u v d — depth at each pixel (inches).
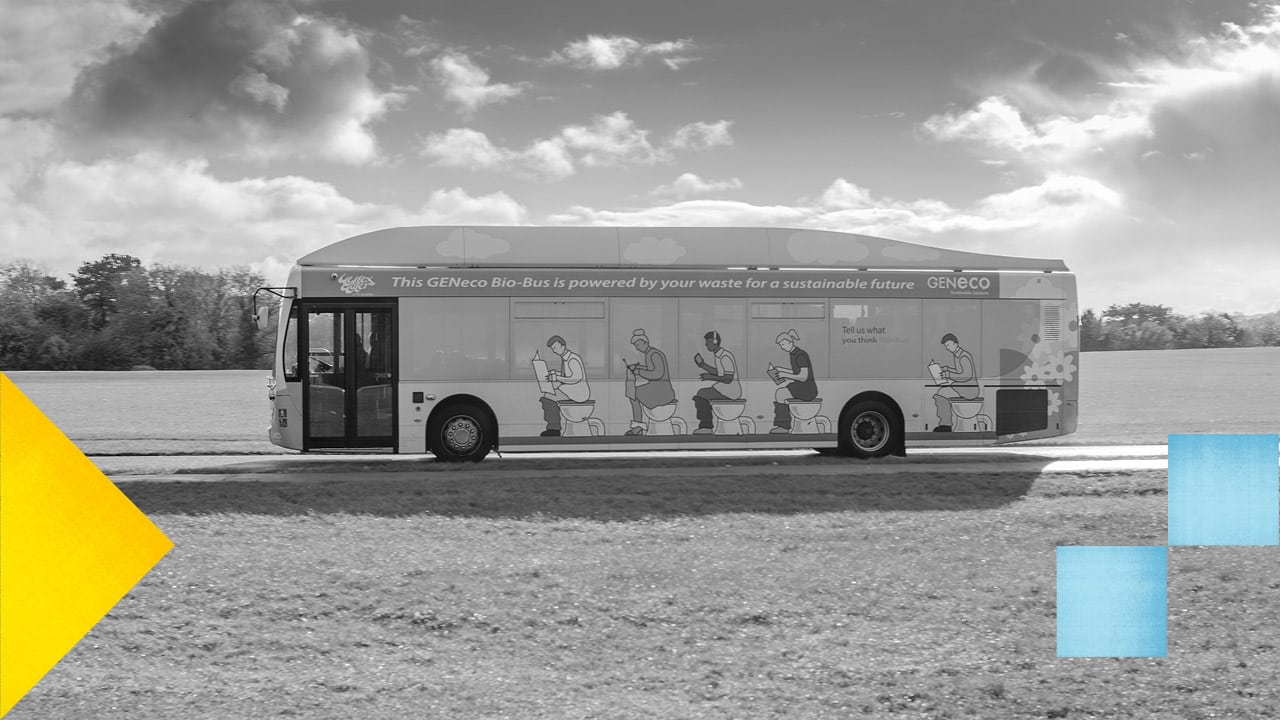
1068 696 353.1
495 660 393.1
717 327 856.3
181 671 379.2
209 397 2201.0
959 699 351.3
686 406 851.4
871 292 866.1
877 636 419.8
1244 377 2871.6
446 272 840.9
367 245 849.5
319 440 833.5
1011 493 718.5
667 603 461.1
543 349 846.5
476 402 842.8
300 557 530.0
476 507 661.3
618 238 863.1
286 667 384.2
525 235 858.8
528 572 504.4
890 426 868.0
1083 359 3804.1
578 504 671.8
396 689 361.1
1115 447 1064.8
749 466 877.8
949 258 882.8
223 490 706.2
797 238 874.1
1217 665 382.3
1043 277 879.1
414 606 451.8
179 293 3892.7
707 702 349.4
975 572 512.7
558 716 335.6
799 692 358.3
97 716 335.6
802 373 860.6
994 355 872.9
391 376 838.5
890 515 645.9
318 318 836.6
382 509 649.6
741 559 536.1
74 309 3966.5
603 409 845.8
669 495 700.0
